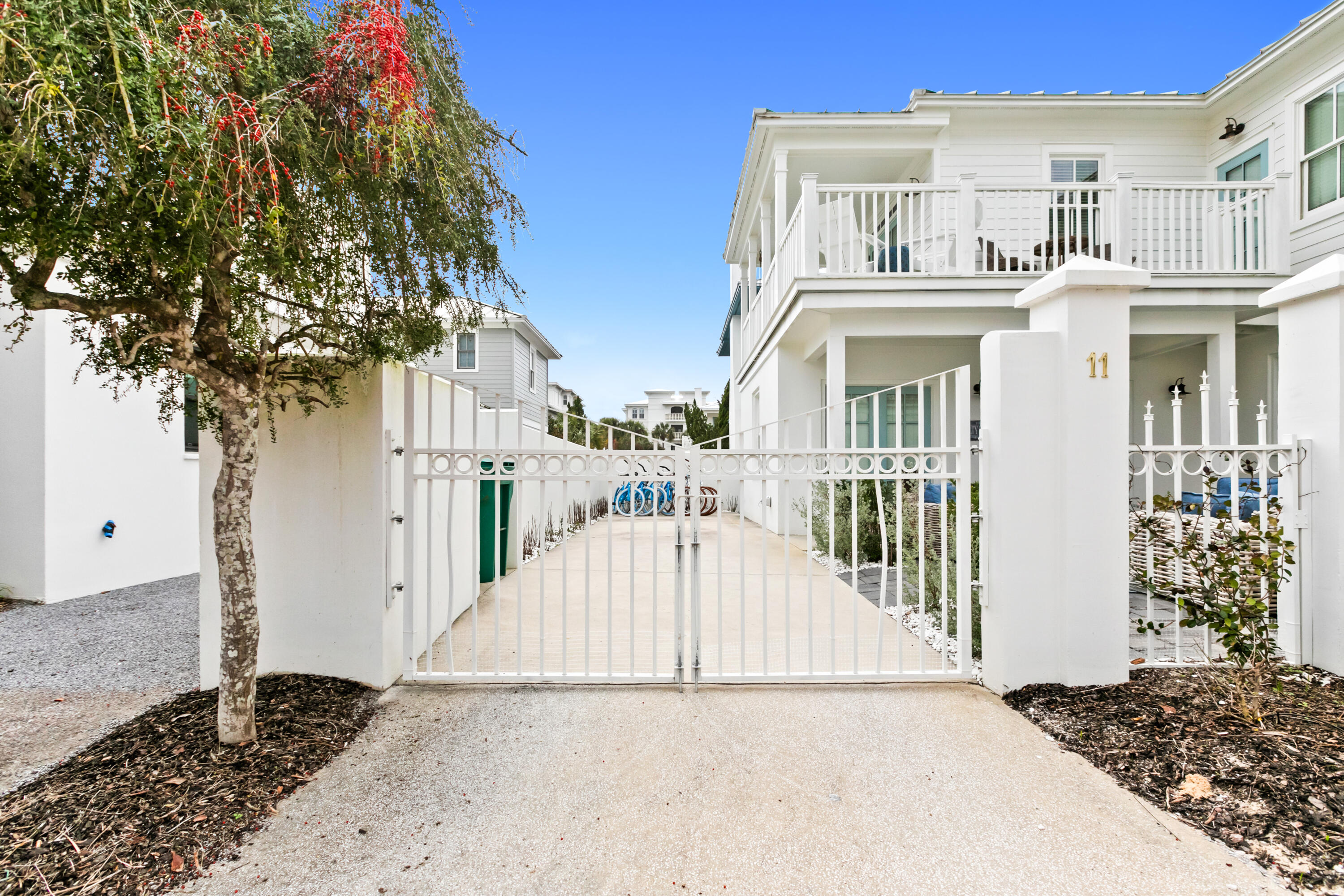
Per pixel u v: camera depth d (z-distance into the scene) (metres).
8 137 1.67
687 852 2.04
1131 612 4.82
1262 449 3.42
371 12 2.15
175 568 7.11
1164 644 4.01
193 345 2.38
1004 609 3.23
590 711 3.10
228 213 1.97
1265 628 3.03
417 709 3.12
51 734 2.93
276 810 2.24
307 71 2.25
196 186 1.85
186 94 1.80
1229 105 8.57
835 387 7.09
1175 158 8.93
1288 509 3.45
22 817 2.12
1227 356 6.95
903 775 2.49
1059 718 2.90
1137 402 9.30
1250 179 8.27
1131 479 3.46
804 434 9.24
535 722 2.98
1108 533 3.17
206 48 1.84
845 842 2.08
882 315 7.06
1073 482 3.18
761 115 8.38
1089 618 3.16
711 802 2.31
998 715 3.04
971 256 6.79
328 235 2.51
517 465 3.41
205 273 2.20
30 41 1.60
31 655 4.13
